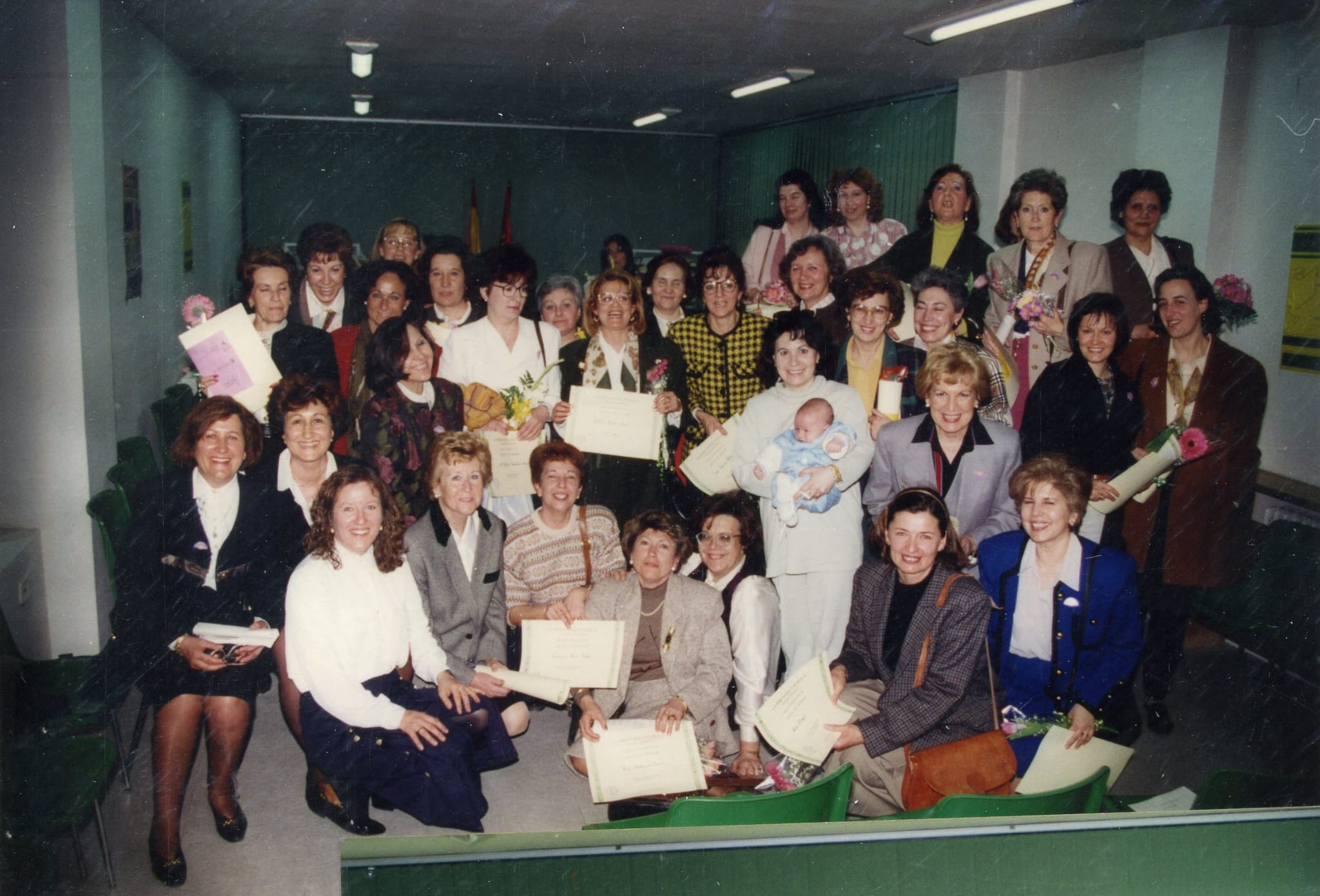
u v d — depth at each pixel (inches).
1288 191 152.5
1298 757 116.4
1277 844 91.5
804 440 114.0
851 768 81.7
